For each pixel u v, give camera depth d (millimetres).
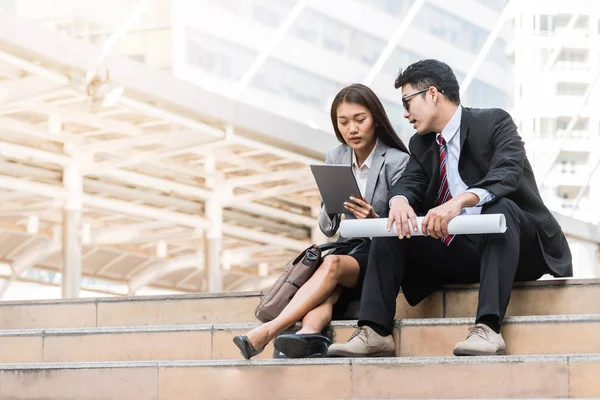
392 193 4773
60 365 4785
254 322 5484
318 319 4695
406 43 21344
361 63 19953
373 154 5172
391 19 20688
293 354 4531
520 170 4535
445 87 4750
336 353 4477
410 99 4793
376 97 5125
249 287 33969
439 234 4359
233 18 17312
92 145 17688
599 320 4301
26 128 16312
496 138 4660
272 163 19922
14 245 25281
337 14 19375
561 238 4746
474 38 24031
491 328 4285
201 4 16953
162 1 16641
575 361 3920
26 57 11367
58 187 17875
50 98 14781
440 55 22625
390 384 4184
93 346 5309
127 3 14930
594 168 27484
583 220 26297
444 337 4551
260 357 5008
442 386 4105
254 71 14875
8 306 6082
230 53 17344
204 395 4520
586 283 4680
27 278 27109
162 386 4602
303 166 20656
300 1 15047
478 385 4047
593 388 3883
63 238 18125
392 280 4551
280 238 25172
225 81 17234
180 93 13289
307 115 18422
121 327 5262
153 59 16516
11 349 5477
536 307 4773
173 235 25000
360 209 4770
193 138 16125
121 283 29609
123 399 4664
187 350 5105
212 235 21172
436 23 22531
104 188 19578
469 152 4730
